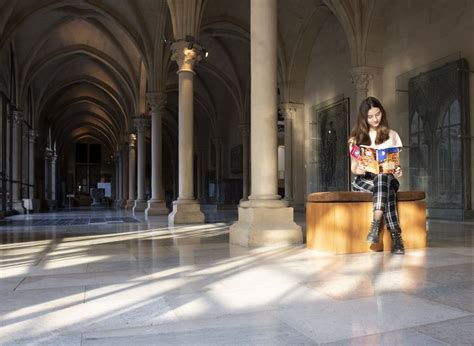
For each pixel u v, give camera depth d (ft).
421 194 18.44
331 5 50.83
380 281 11.42
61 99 115.65
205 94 102.83
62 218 56.03
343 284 11.13
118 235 27.91
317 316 8.23
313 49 65.31
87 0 58.75
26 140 88.99
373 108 16.30
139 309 8.95
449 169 39.93
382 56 50.26
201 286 11.16
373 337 6.94
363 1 49.34
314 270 13.26
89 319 8.24
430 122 42.55
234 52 82.64
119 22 60.85
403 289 10.43
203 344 6.75
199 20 43.04
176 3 42.11
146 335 7.24
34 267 14.88
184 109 41.34
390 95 49.08
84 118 161.07
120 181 126.72
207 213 68.33
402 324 7.64
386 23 49.67
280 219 20.97
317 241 18.06
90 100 120.57
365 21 49.37
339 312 8.48
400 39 47.50
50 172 123.34
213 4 64.03
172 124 138.10
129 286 11.32
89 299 9.89
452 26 40.96
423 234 18.37
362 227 17.04
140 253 18.30
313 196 18.19
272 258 16.01
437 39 42.65
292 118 67.00
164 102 61.46
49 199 122.52
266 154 21.45
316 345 6.61
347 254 16.63
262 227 20.56
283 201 21.45
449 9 41.32
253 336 7.10
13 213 69.21
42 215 68.18
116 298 9.96
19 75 73.87
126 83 81.46
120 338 7.09
